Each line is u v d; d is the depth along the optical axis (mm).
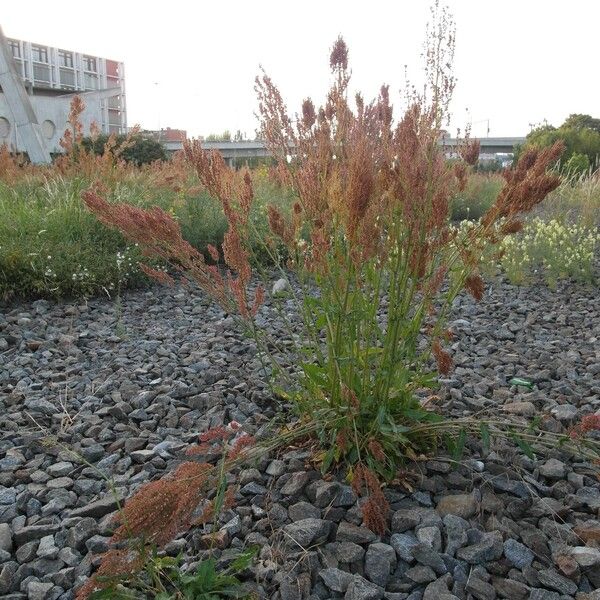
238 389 3523
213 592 1857
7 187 8398
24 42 74500
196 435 2957
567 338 4762
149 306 5875
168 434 3055
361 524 2168
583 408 3281
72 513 2363
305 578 1929
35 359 4254
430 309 2457
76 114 8672
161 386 3625
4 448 2941
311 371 2551
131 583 1880
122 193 7863
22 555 2164
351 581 1898
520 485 2379
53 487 2574
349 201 2131
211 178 2430
